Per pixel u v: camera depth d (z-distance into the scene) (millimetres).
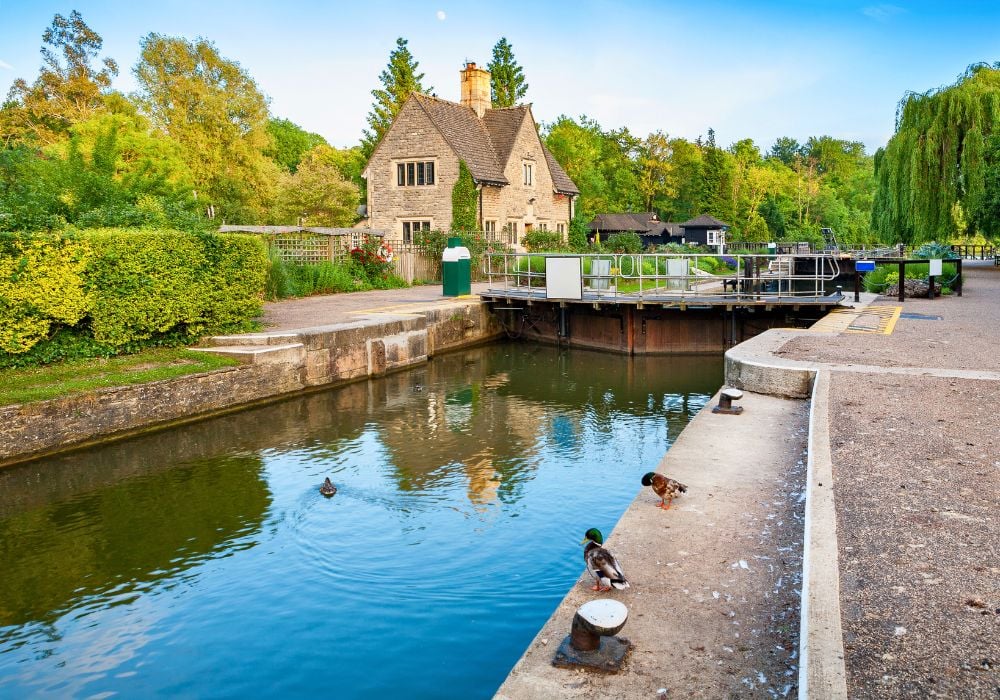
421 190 40656
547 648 4570
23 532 9773
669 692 4078
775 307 22500
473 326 26672
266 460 12766
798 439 8938
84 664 6773
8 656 6934
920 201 32812
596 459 12883
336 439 14148
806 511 5930
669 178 107688
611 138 109188
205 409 15516
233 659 6766
